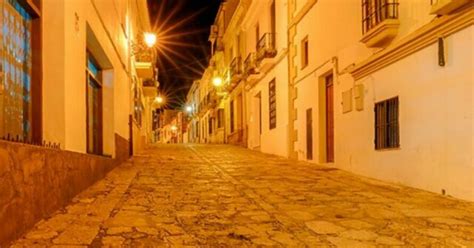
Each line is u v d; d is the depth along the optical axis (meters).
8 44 5.81
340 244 5.26
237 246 5.12
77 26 7.86
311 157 15.09
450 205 7.41
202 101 42.56
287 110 17.36
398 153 9.78
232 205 7.43
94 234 5.38
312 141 14.97
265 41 19.45
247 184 9.77
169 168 12.68
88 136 10.70
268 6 19.91
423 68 8.87
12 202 4.82
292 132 16.83
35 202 5.61
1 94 5.55
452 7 7.54
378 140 10.68
